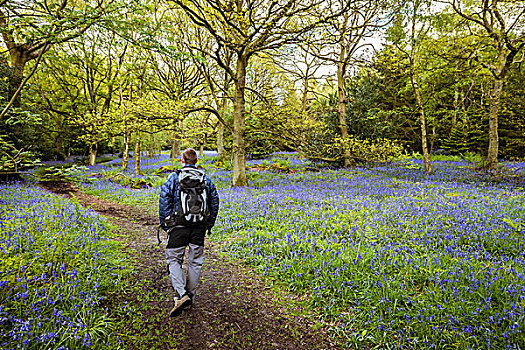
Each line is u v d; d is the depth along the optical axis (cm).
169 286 462
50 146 2956
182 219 377
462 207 791
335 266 489
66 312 326
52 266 421
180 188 382
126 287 443
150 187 1631
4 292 332
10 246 442
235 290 467
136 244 654
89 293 382
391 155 1508
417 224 678
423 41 1552
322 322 386
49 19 470
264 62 2130
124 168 2272
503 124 2097
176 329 358
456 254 514
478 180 1317
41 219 612
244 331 364
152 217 943
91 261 466
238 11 1054
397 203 884
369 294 415
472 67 1468
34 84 1856
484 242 567
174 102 1345
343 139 1438
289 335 361
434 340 323
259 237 662
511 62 1359
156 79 2362
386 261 497
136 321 362
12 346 270
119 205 1118
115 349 309
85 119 1723
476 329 327
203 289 467
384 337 339
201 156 3441
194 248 397
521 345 298
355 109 2303
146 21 504
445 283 423
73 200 955
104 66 2633
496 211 731
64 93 2681
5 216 620
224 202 970
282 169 2150
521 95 1938
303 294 454
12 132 1331
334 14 1024
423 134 1664
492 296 388
